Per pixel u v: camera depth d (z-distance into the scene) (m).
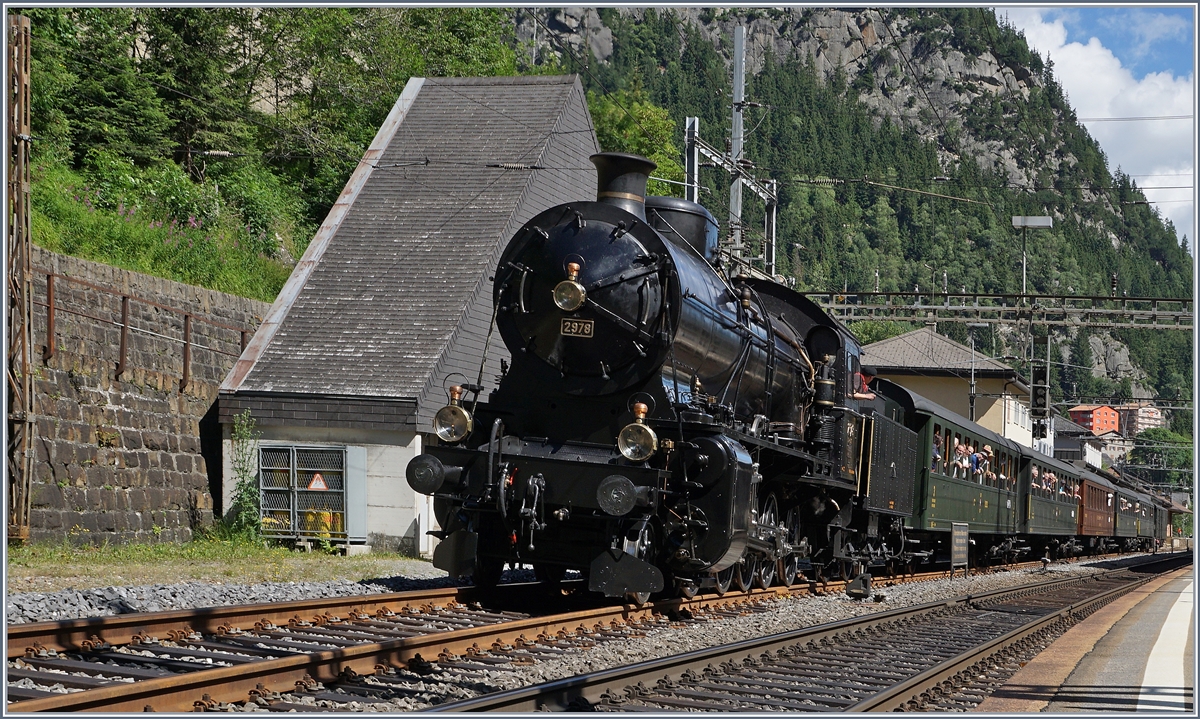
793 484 13.31
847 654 8.67
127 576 11.66
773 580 14.82
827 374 14.16
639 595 10.03
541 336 10.37
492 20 38.34
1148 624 12.63
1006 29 192.88
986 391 51.91
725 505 9.87
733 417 10.93
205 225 23.58
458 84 23.28
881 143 146.50
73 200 19.50
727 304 11.50
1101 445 83.62
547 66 39.00
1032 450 29.42
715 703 6.25
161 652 6.77
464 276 19.20
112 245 18.98
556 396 10.34
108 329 15.95
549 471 9.73
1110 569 31.58
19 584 10.16
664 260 10.22
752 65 180.38
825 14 190.12
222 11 29.08
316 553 16.97
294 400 17.66
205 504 17.81
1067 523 33.84
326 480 17.58
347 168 31.31
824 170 135.50
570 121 22.78
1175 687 7.76
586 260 10.27
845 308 30.27
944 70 183.25
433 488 9.83
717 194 73.12
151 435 16.69
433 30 35.84
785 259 112.75
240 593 10.05
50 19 23.06
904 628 10.93
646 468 9.48
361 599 9.14
